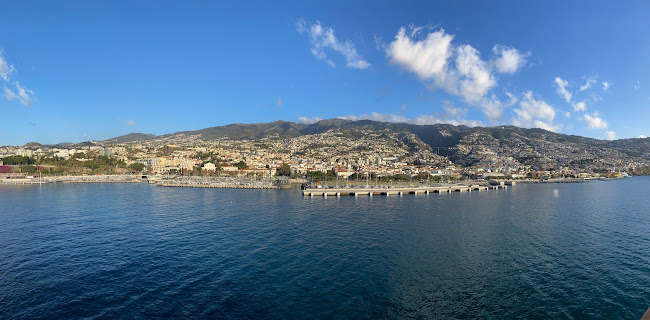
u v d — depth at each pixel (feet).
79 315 145.38
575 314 152.97
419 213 413.39
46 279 181.27
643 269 206.69
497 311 154.30
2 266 199.41
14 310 148.77
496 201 565.53
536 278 191.72
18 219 336.90
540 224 340.59
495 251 240.73
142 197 553.23
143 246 242.58
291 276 189.98
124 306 153.58
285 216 376.48
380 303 160.25
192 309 152.05
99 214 371.35
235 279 184.75
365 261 215.92
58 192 621.72
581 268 207.82
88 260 211.41
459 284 182.60
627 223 348.59
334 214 398.62
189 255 223.30
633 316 151.53
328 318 146.51
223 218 355.77
